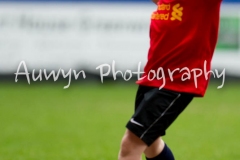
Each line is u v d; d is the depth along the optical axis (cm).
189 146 3178
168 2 1861
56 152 2983
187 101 1867
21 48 5691
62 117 4097
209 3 1817
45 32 5697
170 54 1844
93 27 5722
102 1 5731
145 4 5712
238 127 3800
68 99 4900
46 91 5306
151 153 2058
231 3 5722
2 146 3125
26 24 5697
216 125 3872
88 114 4225
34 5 5700
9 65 5694
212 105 4728
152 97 1836
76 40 5706
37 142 3244
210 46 1878
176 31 1838
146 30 5684
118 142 3269
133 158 1834
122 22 5703
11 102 4712
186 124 3909
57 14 5712
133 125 1827
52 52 5703
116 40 5700
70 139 3347
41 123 3866
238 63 5709
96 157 2870
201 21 1825
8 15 5684
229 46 5700
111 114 4228
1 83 5697
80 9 5722
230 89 5594
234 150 3081
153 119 1823
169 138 3416
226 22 5697
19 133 3512
